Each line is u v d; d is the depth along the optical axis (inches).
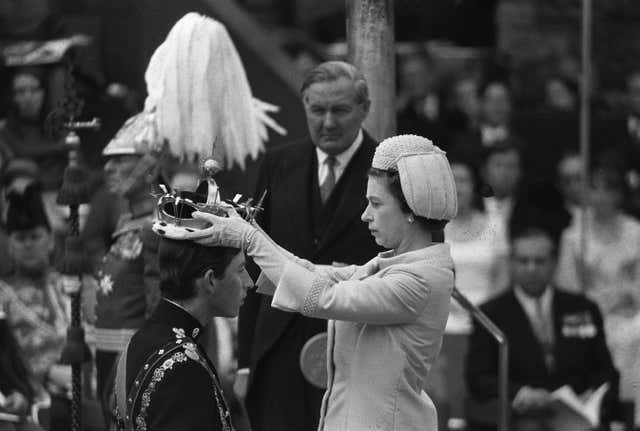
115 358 927.7
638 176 1541.6
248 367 881.5
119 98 1277.1
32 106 1331.2
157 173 925.8
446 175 623.2
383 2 863.1
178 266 590.9
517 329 1127.0
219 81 919.7
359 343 632.4
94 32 1346.0
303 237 845.2
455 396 1200.2
